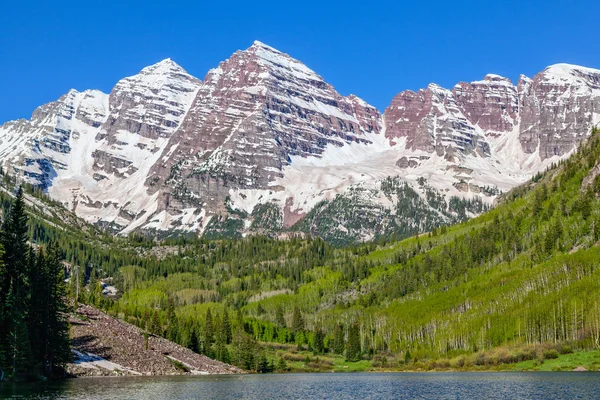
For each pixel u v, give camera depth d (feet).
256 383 655.35
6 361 542.98
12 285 572.51
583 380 608.60
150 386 556.92
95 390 505.25
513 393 525.75
